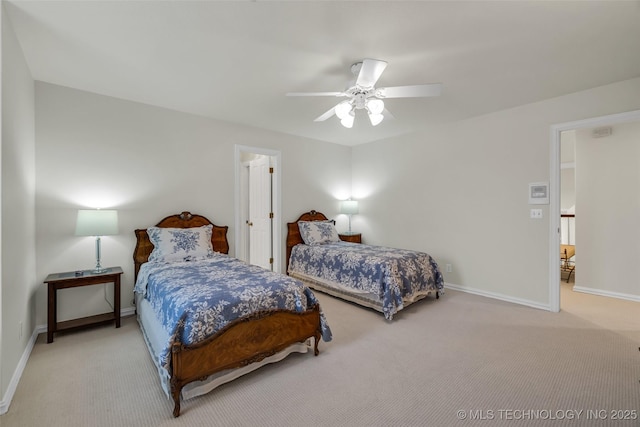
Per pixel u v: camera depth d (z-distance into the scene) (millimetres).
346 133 4680
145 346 2449
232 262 3010
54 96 2793
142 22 1895
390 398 1777
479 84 2828
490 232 3738
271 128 4352
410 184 4641
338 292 3699
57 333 2701
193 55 2297
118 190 3146
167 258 3041
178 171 3564
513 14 1806
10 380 1778
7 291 1749
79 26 1929
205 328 1764
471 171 3906
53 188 2777
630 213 3695
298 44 2143
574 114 3061
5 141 1750
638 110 2701
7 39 1799
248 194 5438
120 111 3162
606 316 3072
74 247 2885
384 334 2678
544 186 3285
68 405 1701
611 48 2189
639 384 1877
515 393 1809
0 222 1646
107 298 3059
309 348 2396
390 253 3592
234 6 1739
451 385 1898
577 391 1815
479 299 3668
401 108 3516
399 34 2012
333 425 1562
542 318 3025
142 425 1561
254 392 1843
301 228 4609
